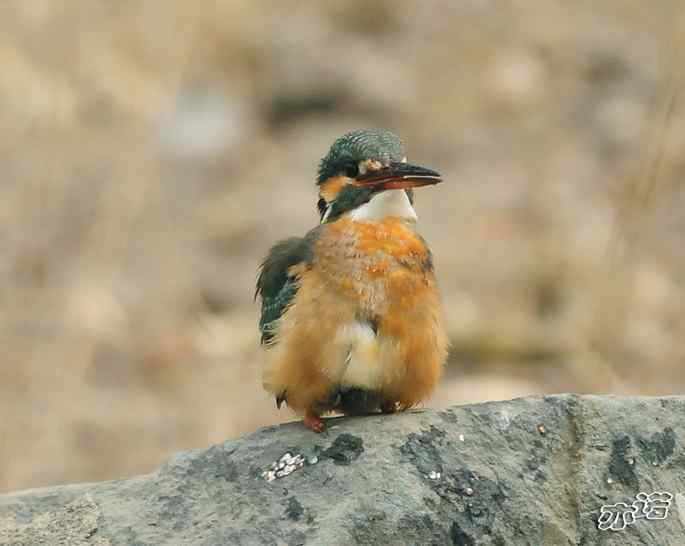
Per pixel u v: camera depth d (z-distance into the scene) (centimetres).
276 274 907
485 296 1720
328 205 932
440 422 854
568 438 848
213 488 843
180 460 862
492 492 824
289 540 801
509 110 2166
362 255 874
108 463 1447
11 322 1461
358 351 866
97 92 1541
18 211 1515
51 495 862
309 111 2192
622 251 1451
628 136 2055
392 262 873
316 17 2359
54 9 1528
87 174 1544
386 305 867
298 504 820
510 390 1547
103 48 1544
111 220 1552
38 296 1480
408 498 816
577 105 2169
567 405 859
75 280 1521
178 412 1524
